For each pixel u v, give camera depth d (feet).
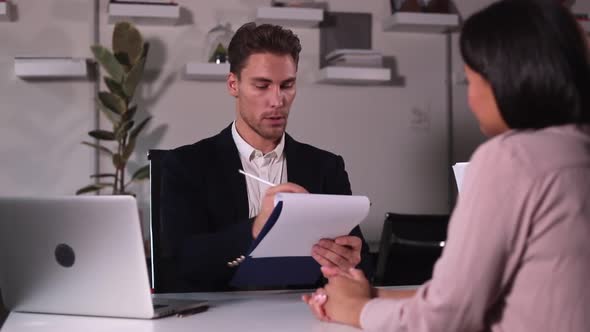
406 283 8.89
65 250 4.81
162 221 6.63
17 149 13.30
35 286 5.01
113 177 13.56
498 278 3.22
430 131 14.62
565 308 3.15
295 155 7.17
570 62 3.15
